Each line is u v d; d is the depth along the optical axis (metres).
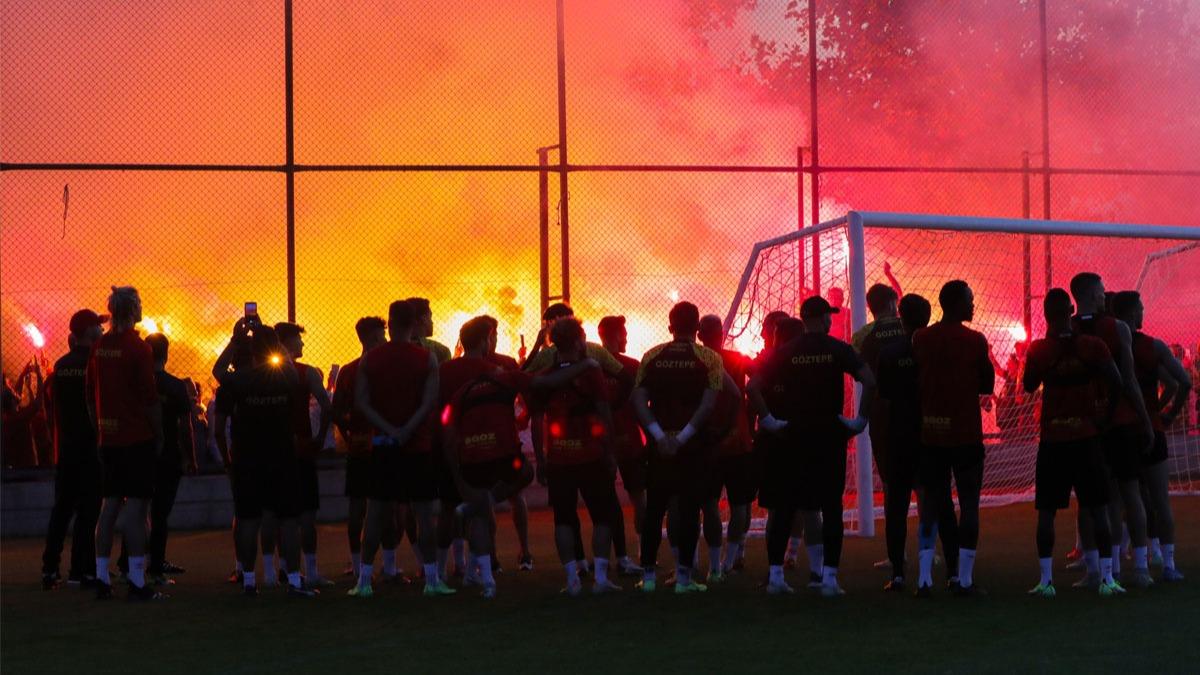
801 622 17.64
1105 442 20.17
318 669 15.34
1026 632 16.53
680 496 20.22
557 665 15.22
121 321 21.22
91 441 22.73
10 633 18.09
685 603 19.39
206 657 16.22
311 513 21.89
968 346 19.31
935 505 19.59
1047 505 19.42
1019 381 35.00
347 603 20.12
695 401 20.09
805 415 19.80
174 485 22.69
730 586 21.09
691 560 20.38
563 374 20.09
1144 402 20.73
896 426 20.14
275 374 20.86
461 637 17.12
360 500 22.55
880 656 15.27
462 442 20.19
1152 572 21.86
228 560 26.48
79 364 22.66
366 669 15.27
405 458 20.62
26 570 25.58
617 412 22.55
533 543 27.77
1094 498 19.31
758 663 15.04
